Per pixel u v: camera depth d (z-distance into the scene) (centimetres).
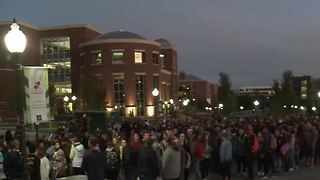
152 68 7606
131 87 7331
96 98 6400
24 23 8019
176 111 7681
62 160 1477
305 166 2025
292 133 1914
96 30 8900
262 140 1708
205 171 1620
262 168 1892
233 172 1827
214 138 1652
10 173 1170
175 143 1186
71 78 8288
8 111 6800
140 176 1152
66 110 6844
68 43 8375
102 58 7356
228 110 6844
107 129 2753
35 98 1049
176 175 1172
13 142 1202
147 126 2523
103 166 1041
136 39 7425
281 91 6912
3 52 7431
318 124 2289
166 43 10044
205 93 15800
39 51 8494
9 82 7175
